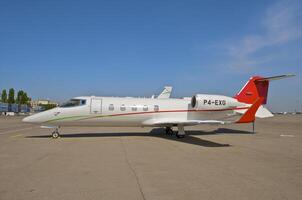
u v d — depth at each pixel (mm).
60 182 7570
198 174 8633
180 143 16750
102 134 22281
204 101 21516
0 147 14320
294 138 20328
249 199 6309
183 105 21500
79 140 17828
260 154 12734
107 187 7141
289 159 11430
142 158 11391
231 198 6363
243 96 22906
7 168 9281
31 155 11867
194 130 28219
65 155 11930
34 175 8336
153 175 8453
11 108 97000
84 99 19891
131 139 18703
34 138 18875
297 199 6316
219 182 7711
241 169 9406
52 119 19109
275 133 24938
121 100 20562
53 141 17156
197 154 12578
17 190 6824
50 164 9977
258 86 23281
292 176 8453
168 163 10359
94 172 8789
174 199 6266
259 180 7953
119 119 20297
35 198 6242
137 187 7160
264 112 23312
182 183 7582
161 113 20938
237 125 38656
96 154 12289
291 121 53875
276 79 22344
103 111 19844
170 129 22781
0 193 6590
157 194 6602
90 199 6203
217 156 12062
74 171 8898
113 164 10078
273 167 9773
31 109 122562
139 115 20469
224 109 22156
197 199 6281
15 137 19484
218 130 28453
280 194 6664
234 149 14352
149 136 20969
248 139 19516
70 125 19734
